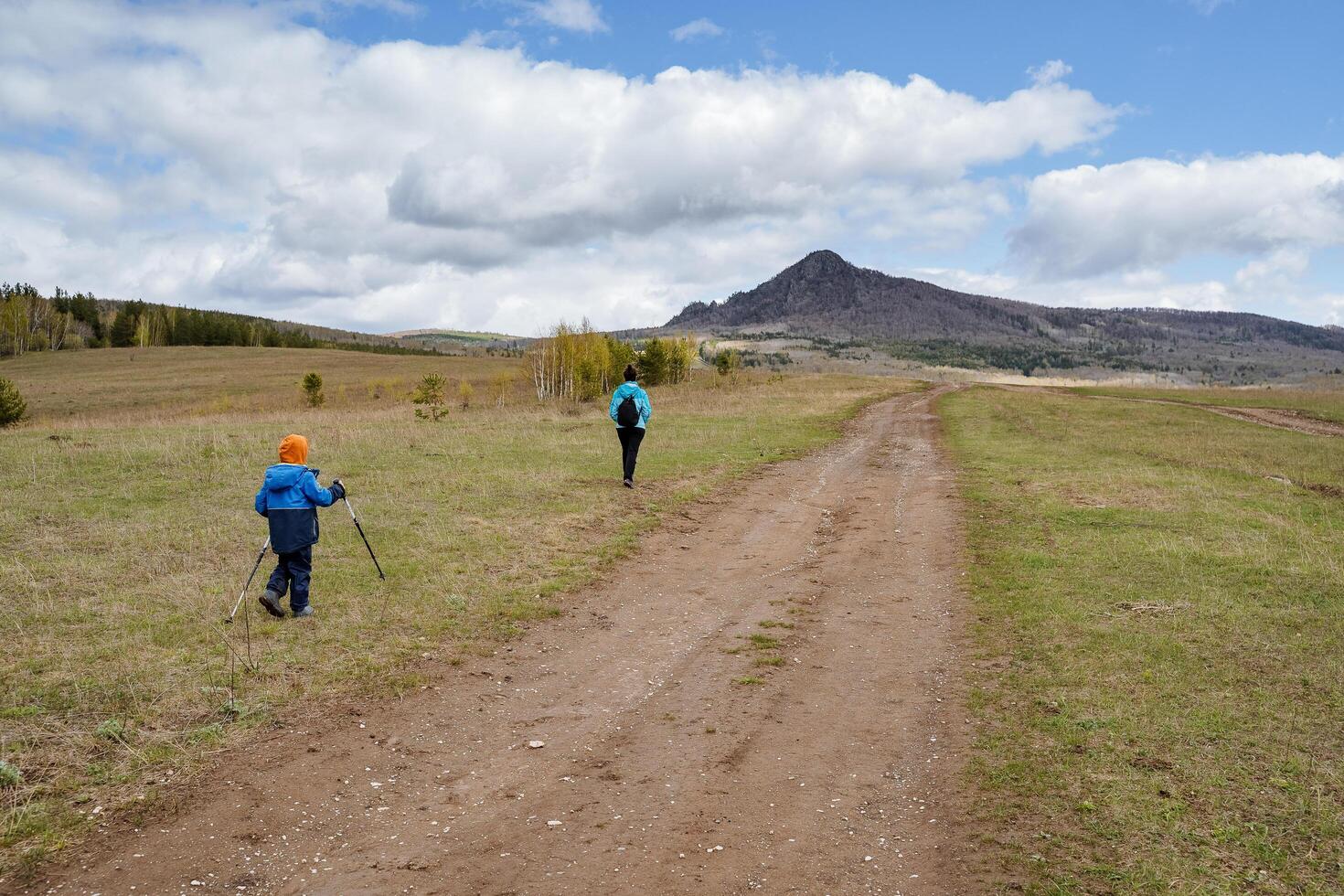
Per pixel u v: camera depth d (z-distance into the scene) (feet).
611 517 42.16
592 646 25.22
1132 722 18.86
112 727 17.74
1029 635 25.49
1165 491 50.08
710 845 14.43
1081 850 14.03
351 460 53.93
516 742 18.66
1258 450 73.26
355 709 19.93
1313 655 22.99
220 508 38.99
